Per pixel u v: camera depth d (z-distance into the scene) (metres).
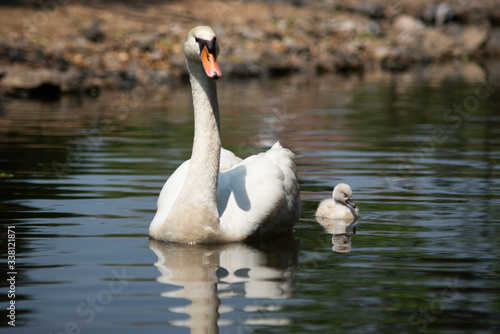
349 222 11.15
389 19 48.84
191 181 9.89
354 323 6.95
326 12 48.09
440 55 44.16
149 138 18.59
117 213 11.47
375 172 14.72
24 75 27.50
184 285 8.07
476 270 8.57
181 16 41.69
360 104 25.59
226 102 25.98
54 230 10.41
